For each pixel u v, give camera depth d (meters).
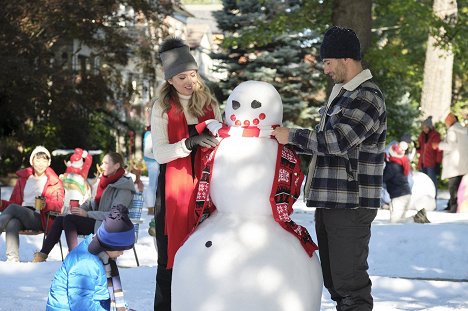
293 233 6.76
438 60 44.31
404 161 19.69
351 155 7.50
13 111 32.97
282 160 6.86
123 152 43.69
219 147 6.93
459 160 22.81
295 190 6.93
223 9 47.12
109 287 8.18
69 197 15.77
